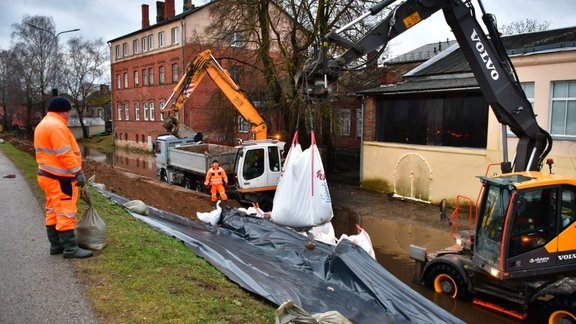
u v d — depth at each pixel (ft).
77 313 14.12
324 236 29.94
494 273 24.32
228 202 49.32
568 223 24.38
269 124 75.10
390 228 46.01
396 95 62.54
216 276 18.78
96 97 229.04
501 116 28.09
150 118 140.26
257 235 28.50
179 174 61.31
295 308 14.23
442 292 28.71
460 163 53.57
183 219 31.12
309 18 68.18
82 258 18.74
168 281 16.81
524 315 25.08
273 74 68.69
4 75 189.06
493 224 25.12
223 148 63.26
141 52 141.90
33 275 16.90
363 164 67.15
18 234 22.41
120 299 15.15
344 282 20.89
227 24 72.13
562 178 24.56
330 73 25.71
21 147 82.33
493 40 27.53
